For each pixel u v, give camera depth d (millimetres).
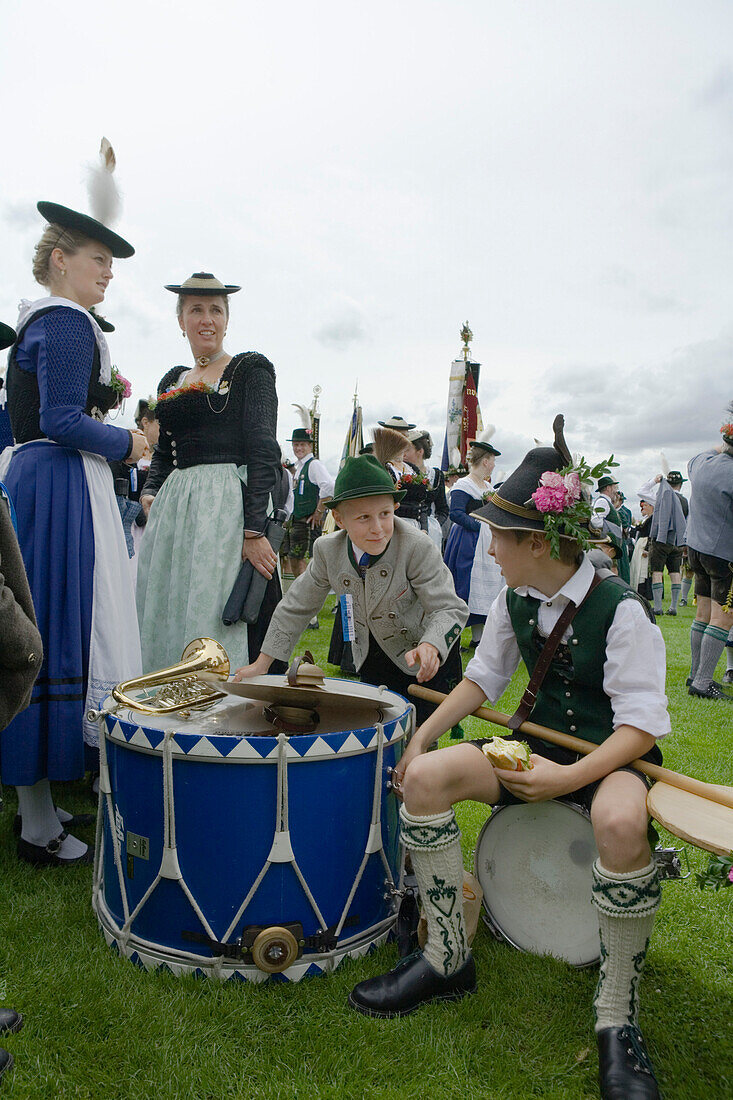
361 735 1943
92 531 2527
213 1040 1677
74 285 2602
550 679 2014
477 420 9930
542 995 1884
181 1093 1531
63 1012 1740
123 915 2008
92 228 2547
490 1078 1613
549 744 2012
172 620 2922
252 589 2875
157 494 3102
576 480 1842
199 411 2936
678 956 2082
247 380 2959
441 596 2422
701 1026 1789
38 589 2422
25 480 2480
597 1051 1688
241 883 1858
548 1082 1608
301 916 1909
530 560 1947
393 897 2082
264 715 2180
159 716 2123
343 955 1964
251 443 2920
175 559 2934
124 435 2609
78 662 2449
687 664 6672
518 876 2117
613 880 1646
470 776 1879
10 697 1647
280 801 1833
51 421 2445
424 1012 1808
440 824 1824
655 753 1913
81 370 2506
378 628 2535
